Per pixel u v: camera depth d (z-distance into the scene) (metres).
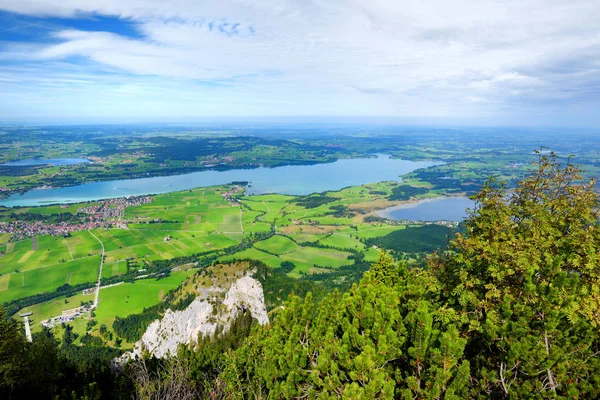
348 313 23.83
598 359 18.19
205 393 31.00
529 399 16.95
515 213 26.12
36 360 36.06
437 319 21.62
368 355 18.27
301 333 25.78
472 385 19.27
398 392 18.84
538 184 26.14
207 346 76.69
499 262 22.38
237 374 27.59
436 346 19.19
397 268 29.81
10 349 33.66
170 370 32.03
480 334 21.73
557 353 17.00
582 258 21.09
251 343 31.55
